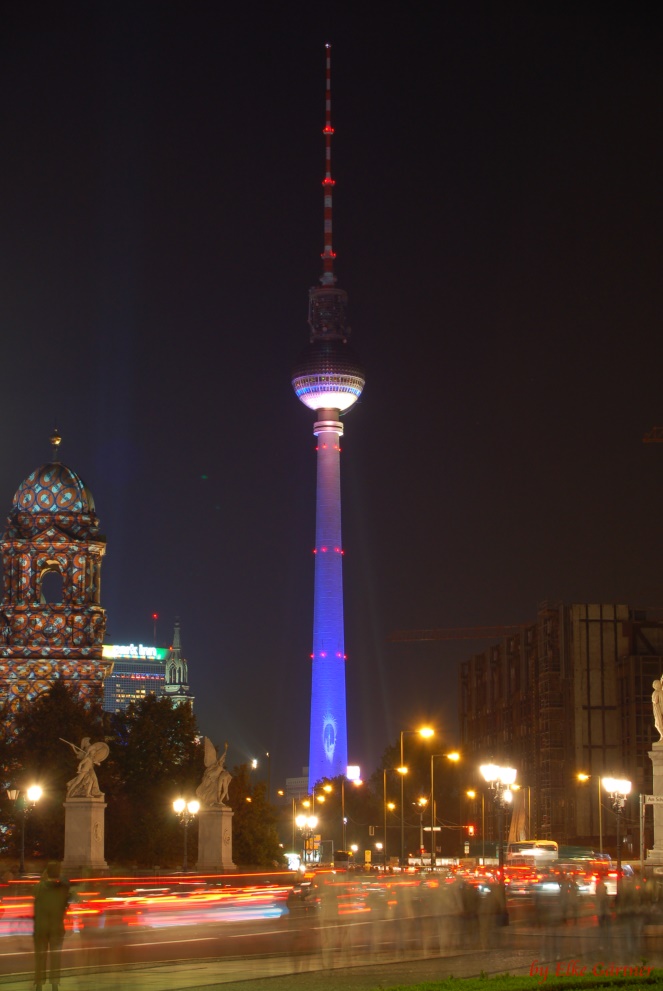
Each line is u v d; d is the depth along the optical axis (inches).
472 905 2928.2
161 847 6378.0
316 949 2426.2
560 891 3280.0
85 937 2711.6
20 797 4539.9
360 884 4613.7
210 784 4963.1
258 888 4269.2
